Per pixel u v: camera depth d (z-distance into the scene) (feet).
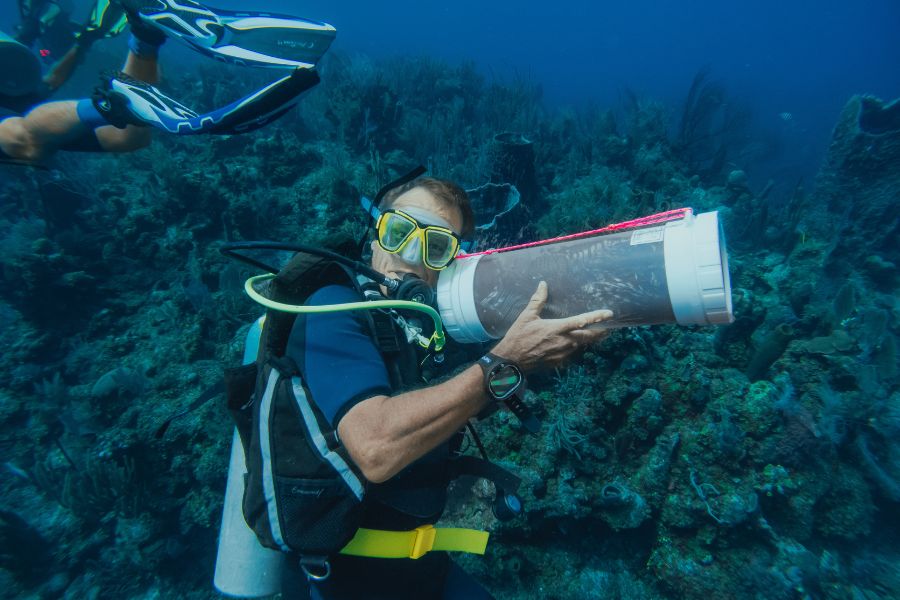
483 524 12.28
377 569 5.06
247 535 6.44
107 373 17.19
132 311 20.20
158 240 21.53
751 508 11.36
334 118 30.60
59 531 15.40
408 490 4.72
